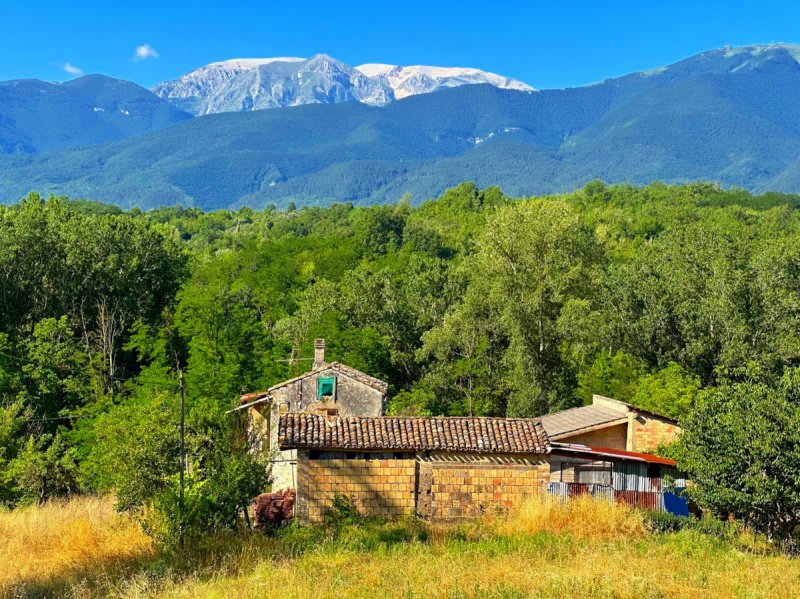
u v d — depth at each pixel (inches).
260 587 812.0
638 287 2610.7
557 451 1272.1
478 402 2434.8
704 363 2402.8
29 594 847.1
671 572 899.4
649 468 1304.1
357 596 789.2
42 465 1537.9
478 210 7086.6
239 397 1931.6
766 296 2348.7
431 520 1228.5
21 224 2556.6
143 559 984.3
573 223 2466.8
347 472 1223.5
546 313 2389.3
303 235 7086.6
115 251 2763.3
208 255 5147.6
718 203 7175.2
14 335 2373.3
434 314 2901.1
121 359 2642.7
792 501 1048.2
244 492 1104.2
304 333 2706.7
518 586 822.5
